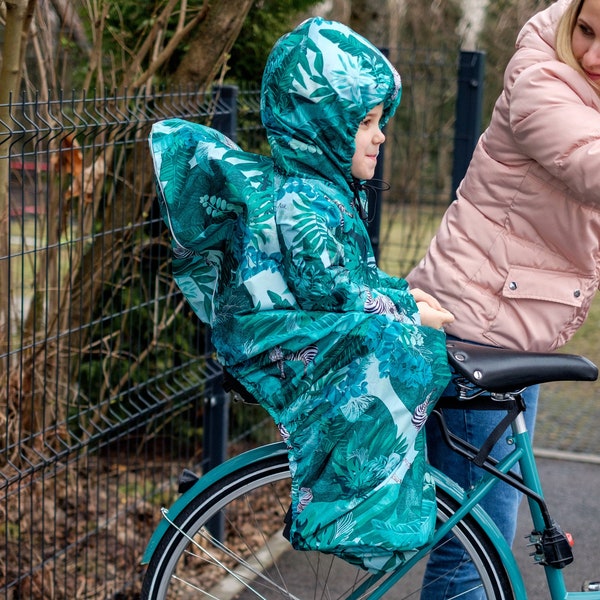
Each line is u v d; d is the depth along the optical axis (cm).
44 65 473
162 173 289
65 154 436
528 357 307
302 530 286
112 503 526
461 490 319
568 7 318
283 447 322
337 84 273
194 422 577
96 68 529
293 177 280
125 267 498
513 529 358
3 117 387
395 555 289
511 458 321
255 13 602
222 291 292
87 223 466
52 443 482
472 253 341
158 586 332
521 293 334
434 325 308
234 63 613
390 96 292
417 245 751
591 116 310
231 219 289
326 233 273
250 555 499
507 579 322
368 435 283
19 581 394
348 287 277
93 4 500
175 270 304
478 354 306
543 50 326
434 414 328
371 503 284
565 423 723
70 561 464
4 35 386
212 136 295
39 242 443
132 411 534
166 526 330
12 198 421
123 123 397
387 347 281
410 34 1172
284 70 279
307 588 458
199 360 526
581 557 499
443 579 356
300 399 284
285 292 281
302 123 277
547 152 311
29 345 429
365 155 294
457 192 358
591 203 315
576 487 594
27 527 471
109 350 472
